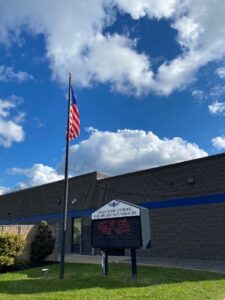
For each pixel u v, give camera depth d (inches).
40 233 790.5
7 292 430.9
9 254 667.4
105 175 1122.0
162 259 817.5
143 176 954.1
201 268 637.9
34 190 1341.0
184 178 860.0
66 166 576.7
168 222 866.1
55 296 393.1
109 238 542.3
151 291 415.8
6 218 1454.2
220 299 395.5
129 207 534.3
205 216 800.3
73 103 613.3
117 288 436.5
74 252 1089.4
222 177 788.6
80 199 1119.6
